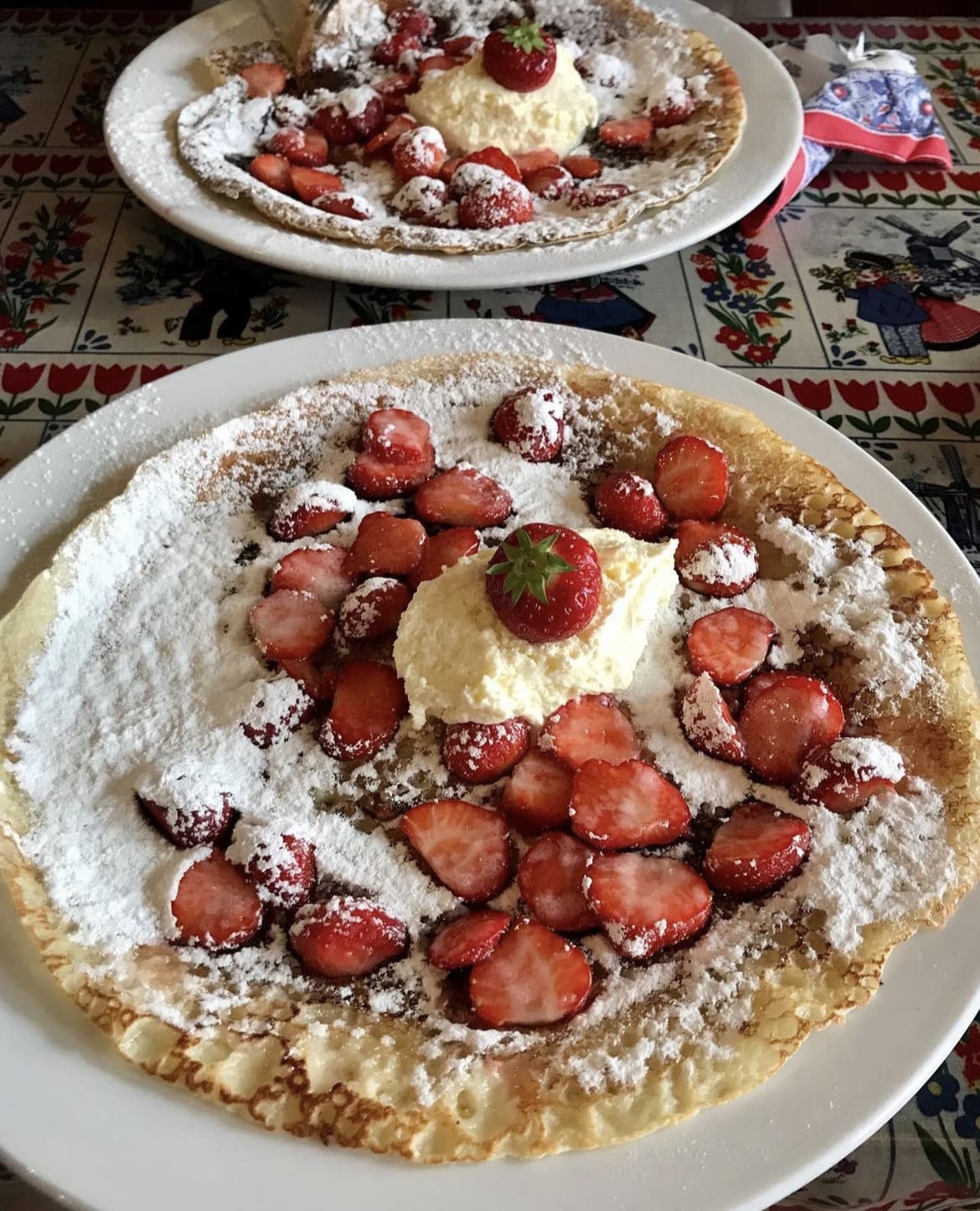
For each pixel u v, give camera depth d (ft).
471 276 1.35
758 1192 0.71
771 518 1.13
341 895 0.90
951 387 1.35
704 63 1.77
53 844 0.92
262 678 1.03
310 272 1.38
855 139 1.65
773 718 0.97
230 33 1.83
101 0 2.12
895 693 0.99
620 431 1.21
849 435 1.29
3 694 1.01
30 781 0.96
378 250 1.41
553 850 0.92
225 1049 0.79
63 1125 0.74
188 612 1.08
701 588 1.10
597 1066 0.79
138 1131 0.74
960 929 0.84
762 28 1.99
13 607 1.07
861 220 1.60
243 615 1.08
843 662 1.03
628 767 0.94
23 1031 0.79
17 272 1.50
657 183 1.57
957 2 2.56
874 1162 0.79
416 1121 0.75
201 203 1.48
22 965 0.83
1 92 1.82
